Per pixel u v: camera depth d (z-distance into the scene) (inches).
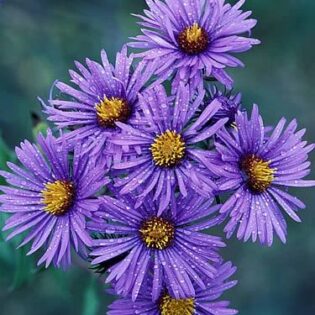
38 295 28.5
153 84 18.0
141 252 17.7
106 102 18.2
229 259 30.2
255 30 32.2
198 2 18.6
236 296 30.0
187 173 17.6
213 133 17.6
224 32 18.4
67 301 28.0
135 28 30.5
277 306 29.9
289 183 18.1
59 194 17.8
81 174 17.9
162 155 17.6
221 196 18.4
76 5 29.8
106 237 17.9
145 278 17.7
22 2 29.3
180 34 18.4
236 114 18.1
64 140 18.1
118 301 18.1
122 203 17.6
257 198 17.9
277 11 31.7
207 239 17.7
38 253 20.9
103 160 17.7
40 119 20.3
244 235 17.6
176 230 17.8
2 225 19.6
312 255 30.4
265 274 30.2
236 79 31.0
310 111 31.8
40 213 18.1
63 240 17.7
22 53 29.7
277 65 32.3
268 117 30.9
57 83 18.5
